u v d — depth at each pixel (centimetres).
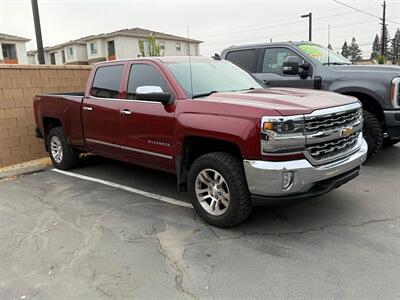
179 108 454
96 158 784
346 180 425
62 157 697
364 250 368
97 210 500
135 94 525
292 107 382
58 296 317
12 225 462
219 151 430
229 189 407
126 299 309
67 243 409
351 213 455
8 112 759
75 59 5753
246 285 321
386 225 420
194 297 308
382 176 592
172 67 498
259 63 792
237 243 393
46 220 473
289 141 370
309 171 378
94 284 331
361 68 662
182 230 430
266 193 379
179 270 347
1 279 346
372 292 304
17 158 782
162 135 477
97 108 581
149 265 358
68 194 570
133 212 488
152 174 657
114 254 381
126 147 540
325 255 362
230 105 404
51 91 827
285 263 352
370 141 640
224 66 564
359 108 454
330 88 675
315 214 456
